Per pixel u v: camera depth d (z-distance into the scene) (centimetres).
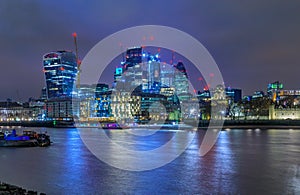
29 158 6084
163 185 3556
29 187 3516
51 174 4284
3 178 4041
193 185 3547
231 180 3788
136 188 3434
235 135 12612
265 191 3259
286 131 15862
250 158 5662
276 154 6256
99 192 3281
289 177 3944
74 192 3294
